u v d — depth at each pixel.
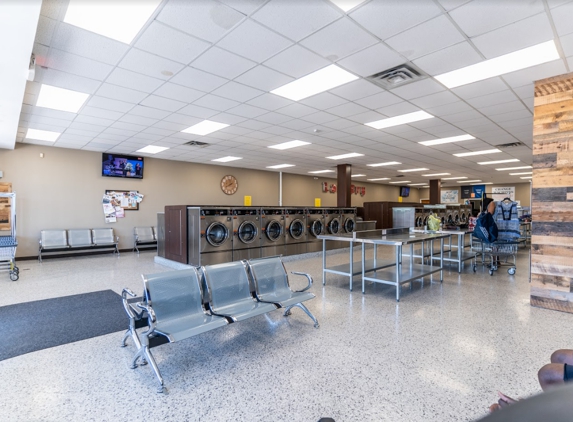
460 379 2.26
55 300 4.36
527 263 7.23
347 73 3.83
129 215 9.31
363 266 4.60
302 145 8.02
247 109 5.17
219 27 2.86
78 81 4.01
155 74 3.83
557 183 3.73
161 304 2.59
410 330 3.19
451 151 8.73
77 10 2.60
